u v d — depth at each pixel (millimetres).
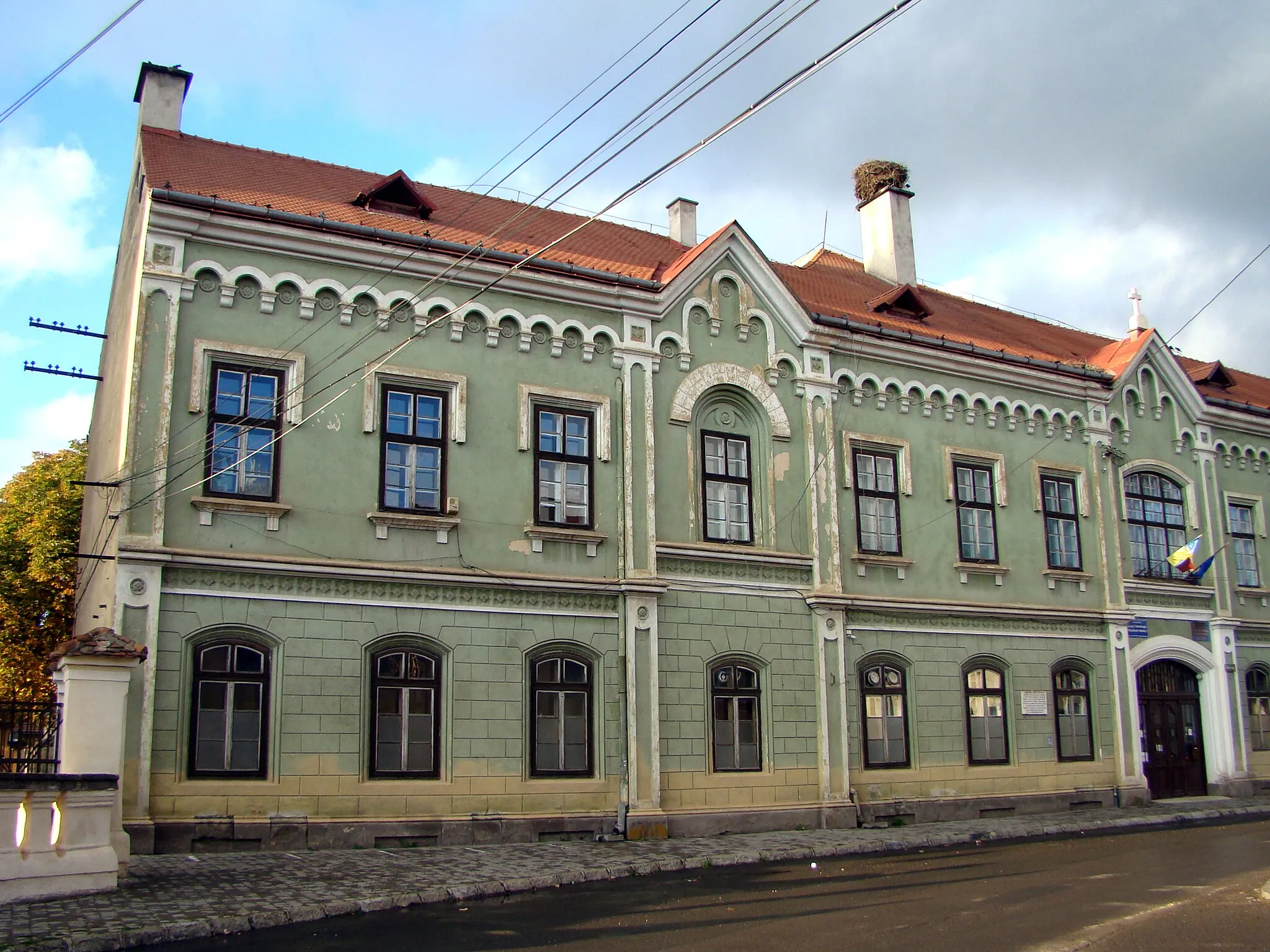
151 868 14320
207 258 17516
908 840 18969
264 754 16672
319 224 18062
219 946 10398
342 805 16969
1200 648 27516
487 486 19016
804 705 21297
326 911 11906
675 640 20188
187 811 15984
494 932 11008
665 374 21125
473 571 18484
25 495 34562
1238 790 27078
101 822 12594
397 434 18594
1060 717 24859
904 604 22828
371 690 17609
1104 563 26156
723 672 20781
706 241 21766
